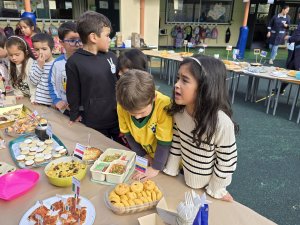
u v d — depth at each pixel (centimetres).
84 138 143
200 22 1109
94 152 122
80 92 162
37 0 683
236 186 211
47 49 197
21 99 212
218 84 85
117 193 91
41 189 99
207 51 1025
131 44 623
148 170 111
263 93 496
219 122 87
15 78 217
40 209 84
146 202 87
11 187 98
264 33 1181
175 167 110
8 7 641
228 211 90
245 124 342
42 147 128
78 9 760
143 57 140
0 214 86
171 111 100
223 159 93
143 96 93
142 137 115
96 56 159
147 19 706
